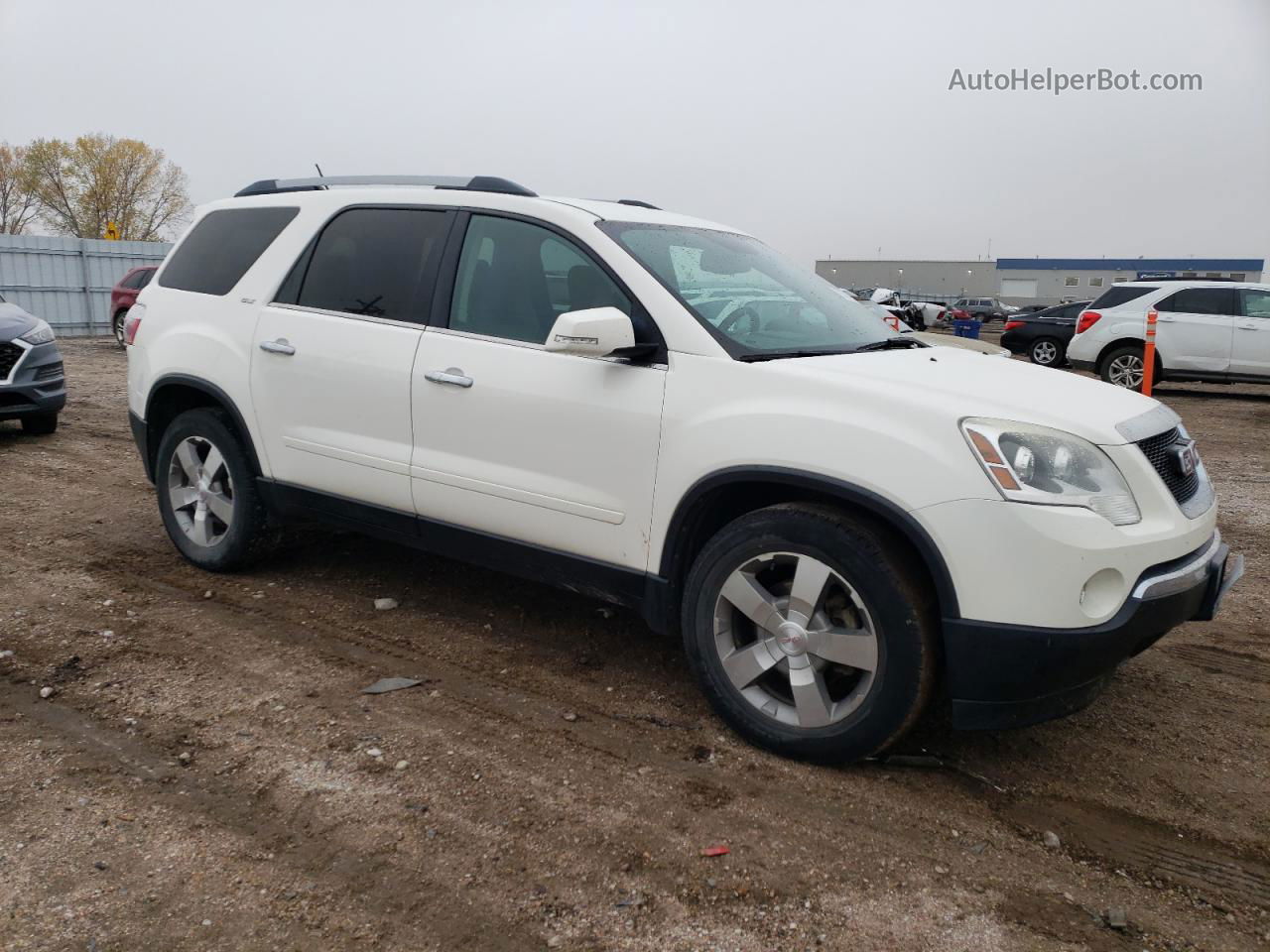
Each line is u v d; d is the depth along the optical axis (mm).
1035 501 2684
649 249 3566
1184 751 3311
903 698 2852
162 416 4855
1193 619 3062
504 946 2221
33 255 22203
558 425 3418
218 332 4438
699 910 2377
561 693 3568
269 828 2637
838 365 3135
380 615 4273
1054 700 2818
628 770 3029
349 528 4188
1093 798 2988
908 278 94812
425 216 3973
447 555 3895
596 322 3070
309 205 4359
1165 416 3236
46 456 7555
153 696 3395
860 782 3010
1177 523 2902
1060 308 18562
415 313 3871
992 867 2613
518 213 3713
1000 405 2873
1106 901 2486
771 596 3109
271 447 4297
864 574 2854
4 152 59594
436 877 2457
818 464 2896
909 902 2443
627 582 3377
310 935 2225
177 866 2455
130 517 5754
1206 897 2518
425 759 3039
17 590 4402
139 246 24203
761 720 3137
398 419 3842
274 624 4117
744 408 3059
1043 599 2678
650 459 3236
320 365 4059
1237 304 14062
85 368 14945
